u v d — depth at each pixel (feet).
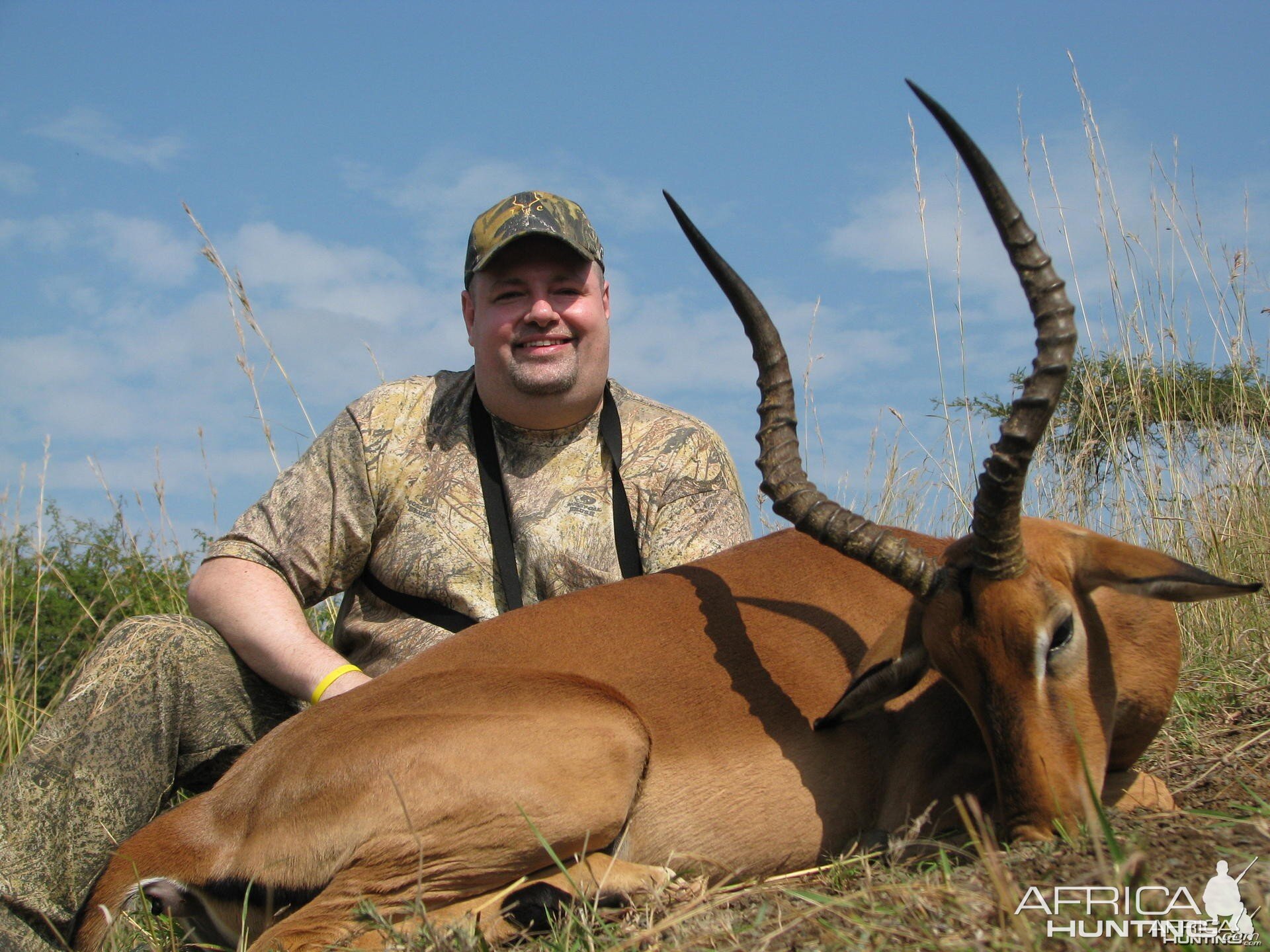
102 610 10.39
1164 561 4.83
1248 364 10.15
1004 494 4.70
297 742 5.18
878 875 4.82
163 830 5.11
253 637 6.06
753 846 5.32
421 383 6.74
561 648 5.50
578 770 5.05
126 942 5.05
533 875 5.09
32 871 5.50
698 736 5.31
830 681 5.55
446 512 6.43
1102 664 4.98
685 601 5.71
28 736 8.14
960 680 4.93
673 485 6.54
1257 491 9.23
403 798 4.91
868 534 5.07
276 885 4.95
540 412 6.49
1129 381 9.81
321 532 6.36
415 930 4.81
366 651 6.42
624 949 4.53
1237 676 6.95
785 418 5.31
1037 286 4.74
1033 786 4.71
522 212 6.43
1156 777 5.61
